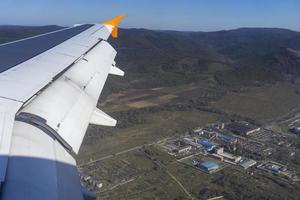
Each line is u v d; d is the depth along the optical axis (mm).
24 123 6816
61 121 8031
